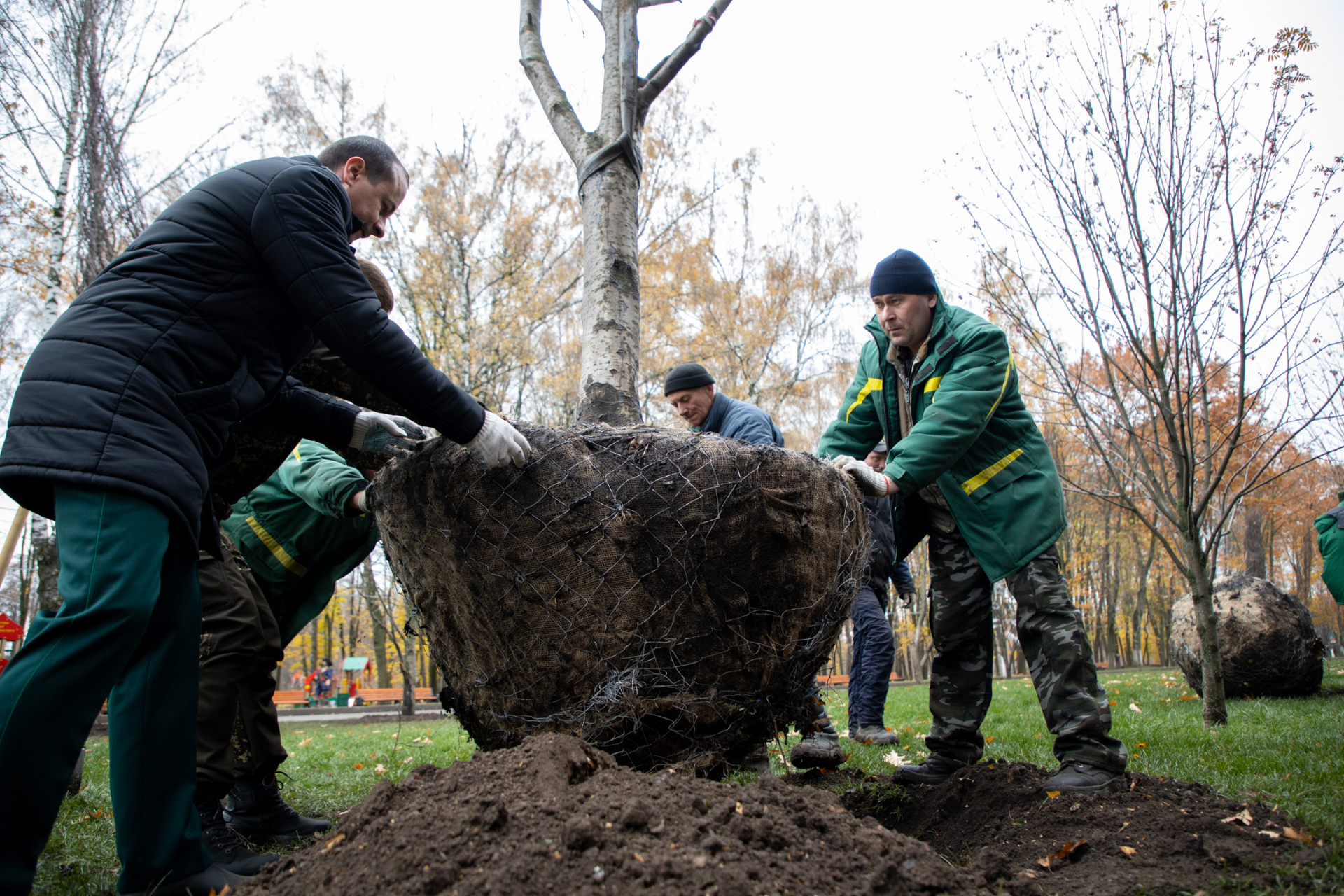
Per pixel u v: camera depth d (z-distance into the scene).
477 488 2.03
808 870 1.53
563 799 1.64
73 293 10.10
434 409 1.97
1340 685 7.28
